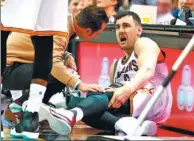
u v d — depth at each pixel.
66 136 6.50
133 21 7.65
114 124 7.07
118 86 7.43
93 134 6.93
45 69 6.17
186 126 7.52
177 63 5.74
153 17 9.22
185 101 7.62
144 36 8.12
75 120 6.75
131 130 6.64
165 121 7.73
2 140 5.89
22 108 6.68
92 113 7.02
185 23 8.88
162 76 7.59
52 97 8.35
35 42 6.19
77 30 7.79
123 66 7.77
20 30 5.99
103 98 7.12
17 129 6.12
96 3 10.12
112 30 9.23
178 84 7.79
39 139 6.14
